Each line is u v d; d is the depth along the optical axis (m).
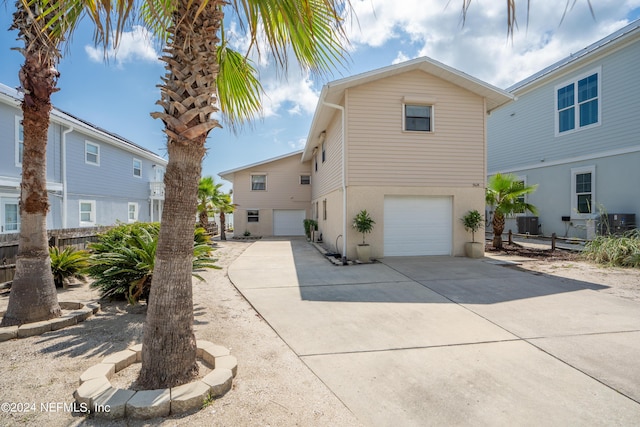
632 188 10.30
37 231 4.19
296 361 3.32
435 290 6.11
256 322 4.48
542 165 13.64
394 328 4.23
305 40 2.68
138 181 18.66
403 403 2.61
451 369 3.15
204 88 2.70
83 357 3.32
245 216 20.61
